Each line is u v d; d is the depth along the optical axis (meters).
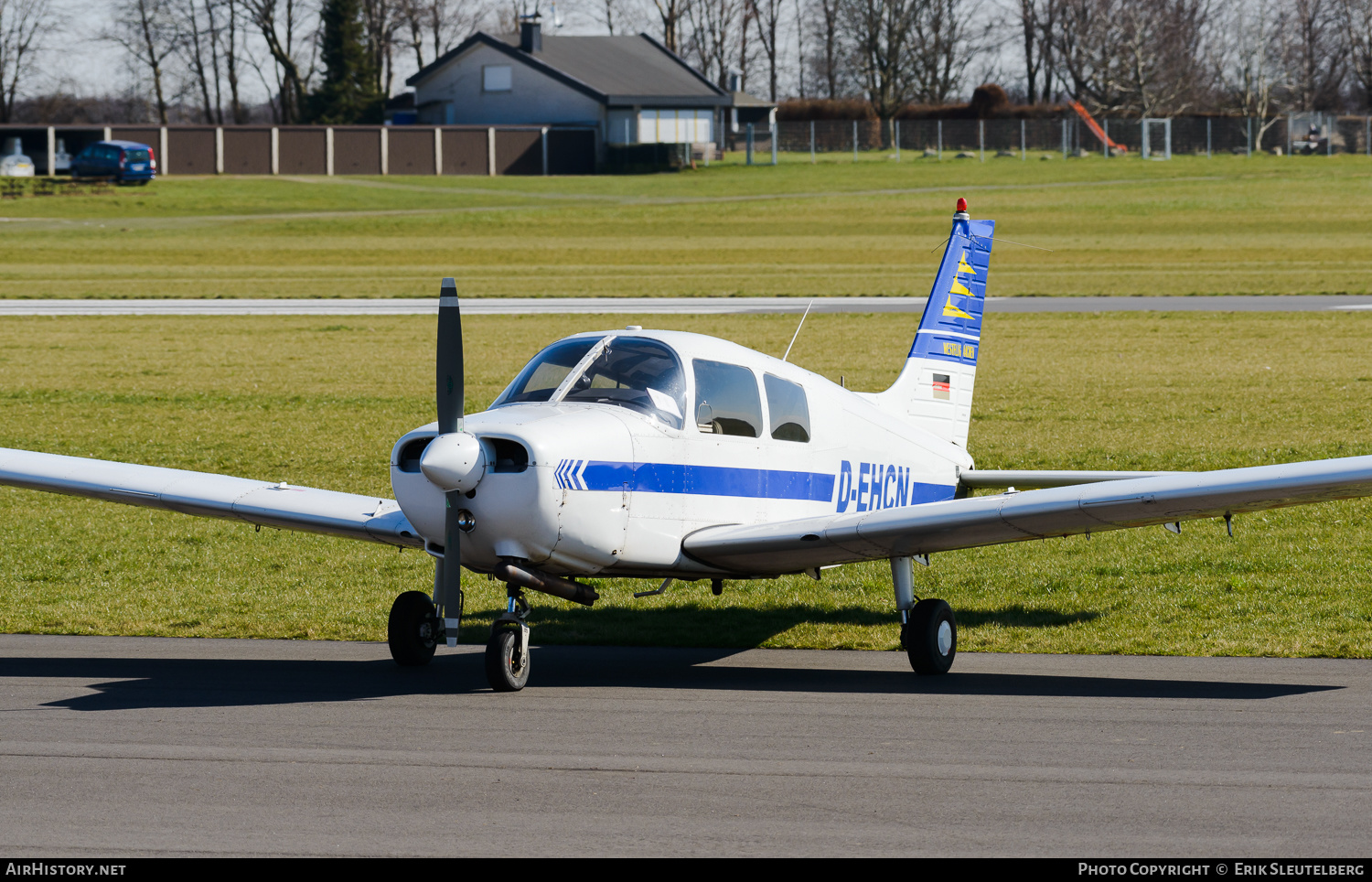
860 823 18.02
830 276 142.50
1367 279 134.12
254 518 29.69
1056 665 28.94
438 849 17.02
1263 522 45.44
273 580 39.41
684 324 102.69
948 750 21.61
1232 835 17.44
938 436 36.94
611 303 118.12
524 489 24.59
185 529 47.16
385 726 23.36
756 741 22.22
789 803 18.83
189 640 32.06
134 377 81.31
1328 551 40.72
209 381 80.12
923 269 150.88
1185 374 80.06
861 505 32.53
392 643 28.66
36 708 24.75
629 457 26.17
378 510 28.84
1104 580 38.25
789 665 29.27
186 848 17.03
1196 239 177.75
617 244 181.75
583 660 29.94
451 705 25.09
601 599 37.31
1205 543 42.62
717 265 157.12
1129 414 66.69
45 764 20.84
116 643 31.67
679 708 24.73
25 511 50.06
